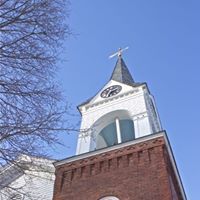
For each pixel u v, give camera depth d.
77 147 22.44
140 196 16.53
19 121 8.25
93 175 18.98
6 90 8.37
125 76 29.94
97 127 24.50
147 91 26.03
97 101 26.22
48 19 9.37
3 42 8.65
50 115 8.69
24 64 8.82
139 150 19.12
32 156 8.65
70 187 18.75
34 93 8.68
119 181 17.86
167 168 17.84
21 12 8.92
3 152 7.99
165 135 19.50
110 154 19.67
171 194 16.23
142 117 23.02
